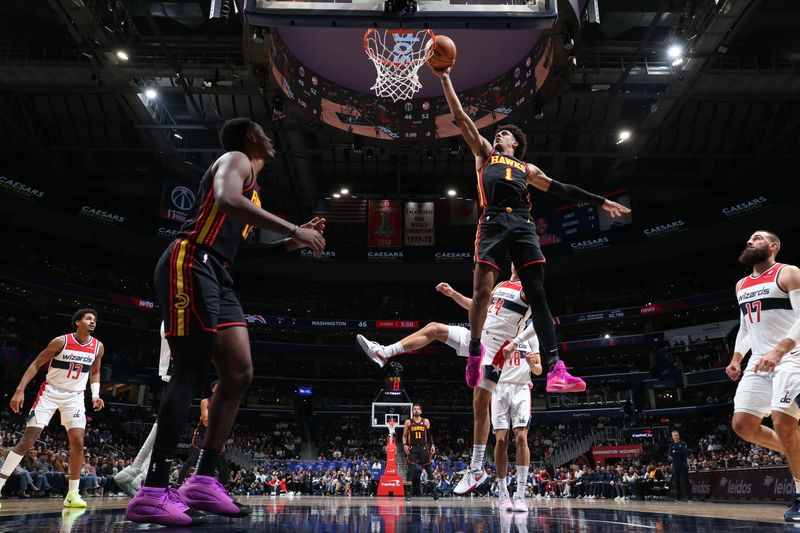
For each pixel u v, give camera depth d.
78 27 19.11
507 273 26.70
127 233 33.62
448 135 16.69
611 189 32.53
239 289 38.41
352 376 38.69
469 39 14.62
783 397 3.89
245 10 6.69
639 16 22.28
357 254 36.12
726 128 27.28
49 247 34.25
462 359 36.94
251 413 33.25
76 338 5.69
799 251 32.03
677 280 35.31
